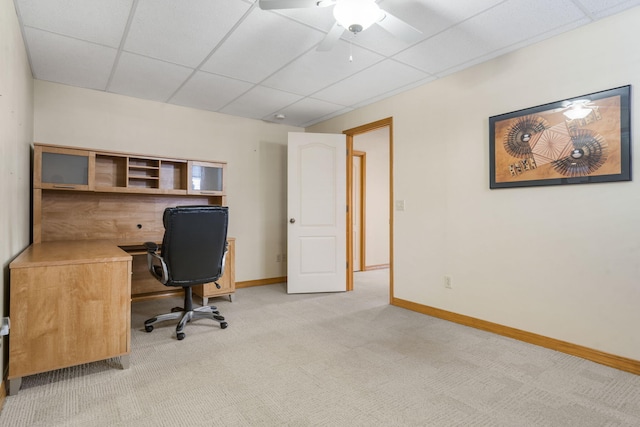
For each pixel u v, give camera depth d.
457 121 3.10
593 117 2.25
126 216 3.72
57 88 3.33
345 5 1.77
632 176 2.11
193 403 1.78
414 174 3.48
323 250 4.30
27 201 2.85
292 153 4.27
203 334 2.79
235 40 2.53
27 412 1.68
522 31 2.39
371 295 4.14
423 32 2.40
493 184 2.81
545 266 2.52
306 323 3.08
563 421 1.63
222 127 4.38
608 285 2.22
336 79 3.27
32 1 2.04
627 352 2.14
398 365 2.23
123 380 2.02
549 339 2.49
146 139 3.83
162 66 2.97
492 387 1.95
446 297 3.19
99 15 2.20
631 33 2.12
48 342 1.92
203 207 2.78
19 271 1.84
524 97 2.62
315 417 1.67
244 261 4.57
